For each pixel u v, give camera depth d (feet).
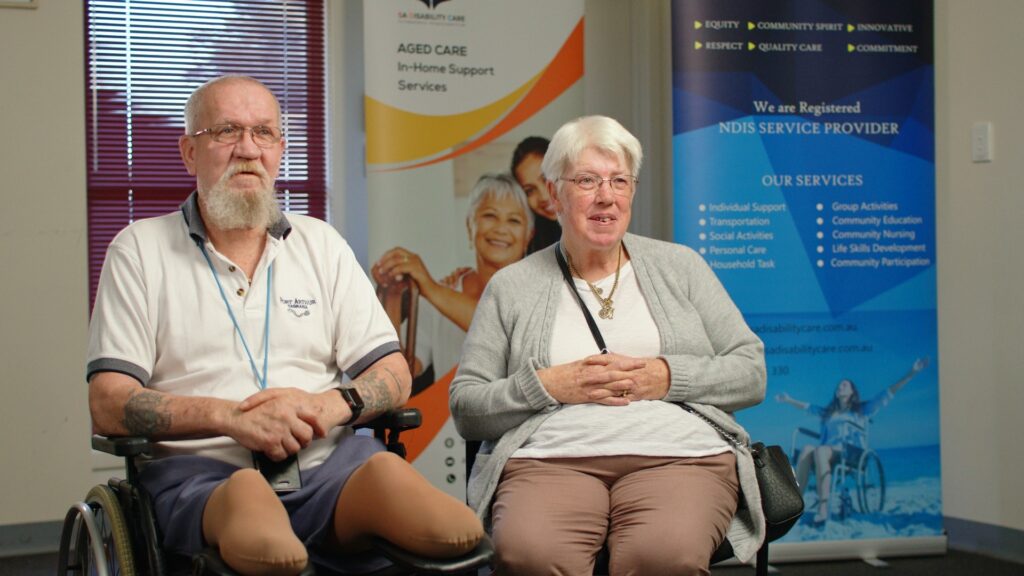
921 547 12.21
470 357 8.00
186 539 6.15
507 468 7.44
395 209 12.85
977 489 12.70
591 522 7.00
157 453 6.87
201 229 7.23
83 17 13.62
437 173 12.95
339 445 6.98
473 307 13.00
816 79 12.16
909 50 12.28
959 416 12.89
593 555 6.97
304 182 14.66
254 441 6.44
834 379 12.09
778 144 12.10
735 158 12.05
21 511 13.14
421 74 12.91
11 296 13.14
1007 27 12.39
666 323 7.82
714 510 6.96
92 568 7.01
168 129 14.29
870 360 12.16
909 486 12.18
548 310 7.89
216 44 14.40
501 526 6.90
